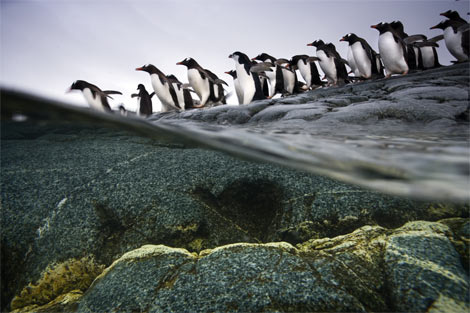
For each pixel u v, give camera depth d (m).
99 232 3.08
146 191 3.48
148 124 3.77
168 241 3.09
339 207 3.19
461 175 1.81
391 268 2.09
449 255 2.08
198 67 10.64
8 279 2.72
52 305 2.39
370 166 2.16
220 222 3.34
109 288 2.25
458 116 4.16
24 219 3.09
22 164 4.00
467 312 1.66
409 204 3.14
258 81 10.12
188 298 1.99
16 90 2.34
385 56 9.60
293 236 3.11
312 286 1.97
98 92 9.07
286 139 3.02
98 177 3.70
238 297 1.94
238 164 3.96
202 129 3.67
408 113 4.45
